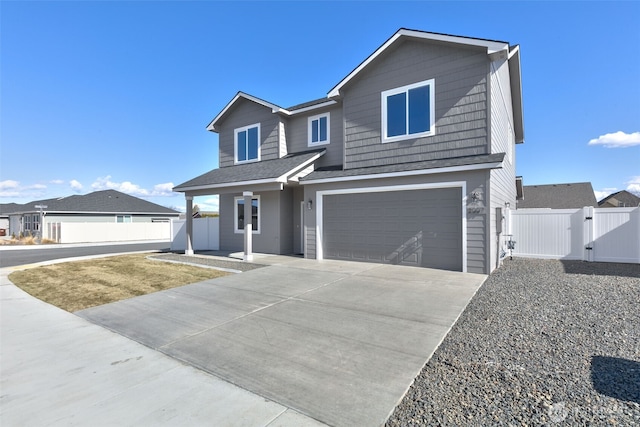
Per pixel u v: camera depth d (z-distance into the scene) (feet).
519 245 39.42
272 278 28.12
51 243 82.07
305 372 11.55
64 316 19.36
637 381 10.11
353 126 37.27
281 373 11.51
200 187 42.91
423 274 28.27
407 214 32.65
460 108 30.60
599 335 14.07
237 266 34.53
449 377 10.84
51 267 37.09
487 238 27.71
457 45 30.42
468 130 30.17
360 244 35.83
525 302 19.42
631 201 130.00
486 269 27.78
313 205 38.75
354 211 36.19
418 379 10.82
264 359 12.72
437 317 17.15
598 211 34.96
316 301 20.85
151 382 11.09
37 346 14.64
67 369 12.23
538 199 96.17
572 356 12.09
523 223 39.24
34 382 11.20
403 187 32.22
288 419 8.77
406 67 33.68
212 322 17.49
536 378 10.51
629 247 33.58
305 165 39.63
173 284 27.35
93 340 15.31
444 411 8.88
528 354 12.37
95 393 10.39
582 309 17.79
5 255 54.54
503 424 8.18
